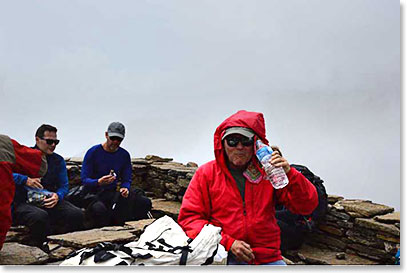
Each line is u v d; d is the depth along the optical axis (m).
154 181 6.25
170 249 2.00
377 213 4.16
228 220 2.24
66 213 4.08
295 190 2.18
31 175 2.84
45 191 3.92
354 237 4.16
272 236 2.27
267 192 2.27
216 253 2.03
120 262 1.92
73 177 5.87
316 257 4.07
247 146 2.22
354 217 4.20
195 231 2.15
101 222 4.33
